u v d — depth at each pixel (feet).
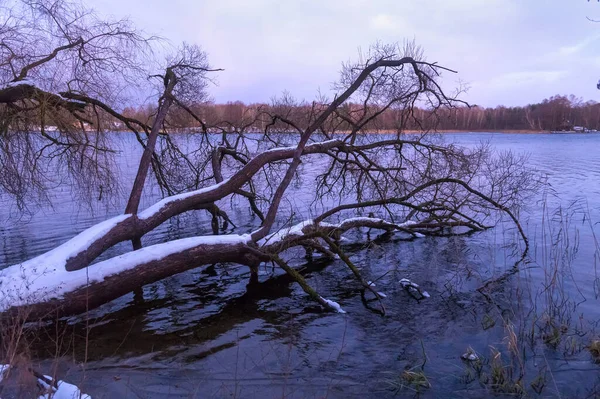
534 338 18.11
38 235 37.58
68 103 27.07
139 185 26.18
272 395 14.49
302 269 28.50
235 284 25.84
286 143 41.24
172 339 18.80
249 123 40.83
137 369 16.14
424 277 26.37
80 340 18.54
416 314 21.24
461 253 30.86
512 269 27.17
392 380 15.37
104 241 22.41
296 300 23.41
